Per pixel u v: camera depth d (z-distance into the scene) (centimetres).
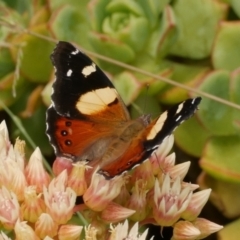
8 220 31
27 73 39
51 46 39
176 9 39
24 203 32
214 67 39
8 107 40
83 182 32
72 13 39
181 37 39
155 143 30
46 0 40
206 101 38
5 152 33
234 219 40
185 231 32
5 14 40
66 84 31
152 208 32
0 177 32
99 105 31
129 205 32
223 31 38
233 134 38
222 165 38
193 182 40
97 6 38
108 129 31
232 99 38
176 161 40
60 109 31
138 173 32
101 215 32
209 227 33
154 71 39
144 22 38
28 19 41
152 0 38
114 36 38
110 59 37
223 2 39
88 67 31
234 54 38
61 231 31
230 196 38
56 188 31
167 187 32
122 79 38
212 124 38
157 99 39
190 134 39
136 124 31
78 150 31
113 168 30
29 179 32
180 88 38
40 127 40
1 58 39
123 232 31
